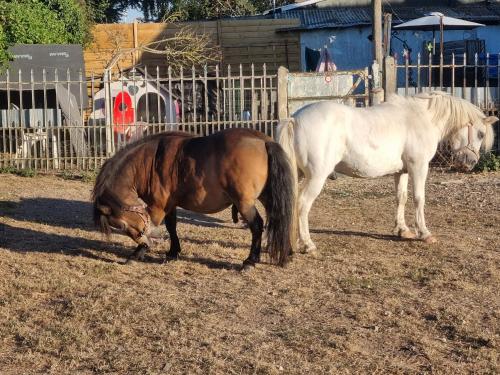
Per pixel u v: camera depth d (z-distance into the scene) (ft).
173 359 10.60
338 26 41.22
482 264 15.61
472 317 12.28
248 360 10.53
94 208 15.60
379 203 23.34
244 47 42.52
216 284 14.26
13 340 11.45
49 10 38.11
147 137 15.58
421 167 17.40
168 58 40.60
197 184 14.79
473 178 27.22
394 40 41.11
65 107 30.09
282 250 14.62
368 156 16.69
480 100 30.76
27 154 29.32
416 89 30.71
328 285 14.20
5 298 13.34
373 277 14.71
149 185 15.23
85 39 41.06
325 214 21.66
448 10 44.57
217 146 14.71
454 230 19.34
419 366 10.44
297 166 16.38
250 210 14.67
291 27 41.98
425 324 12.03
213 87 38.27
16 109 31.01
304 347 11.04
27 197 23.86
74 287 13.96
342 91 27.68
